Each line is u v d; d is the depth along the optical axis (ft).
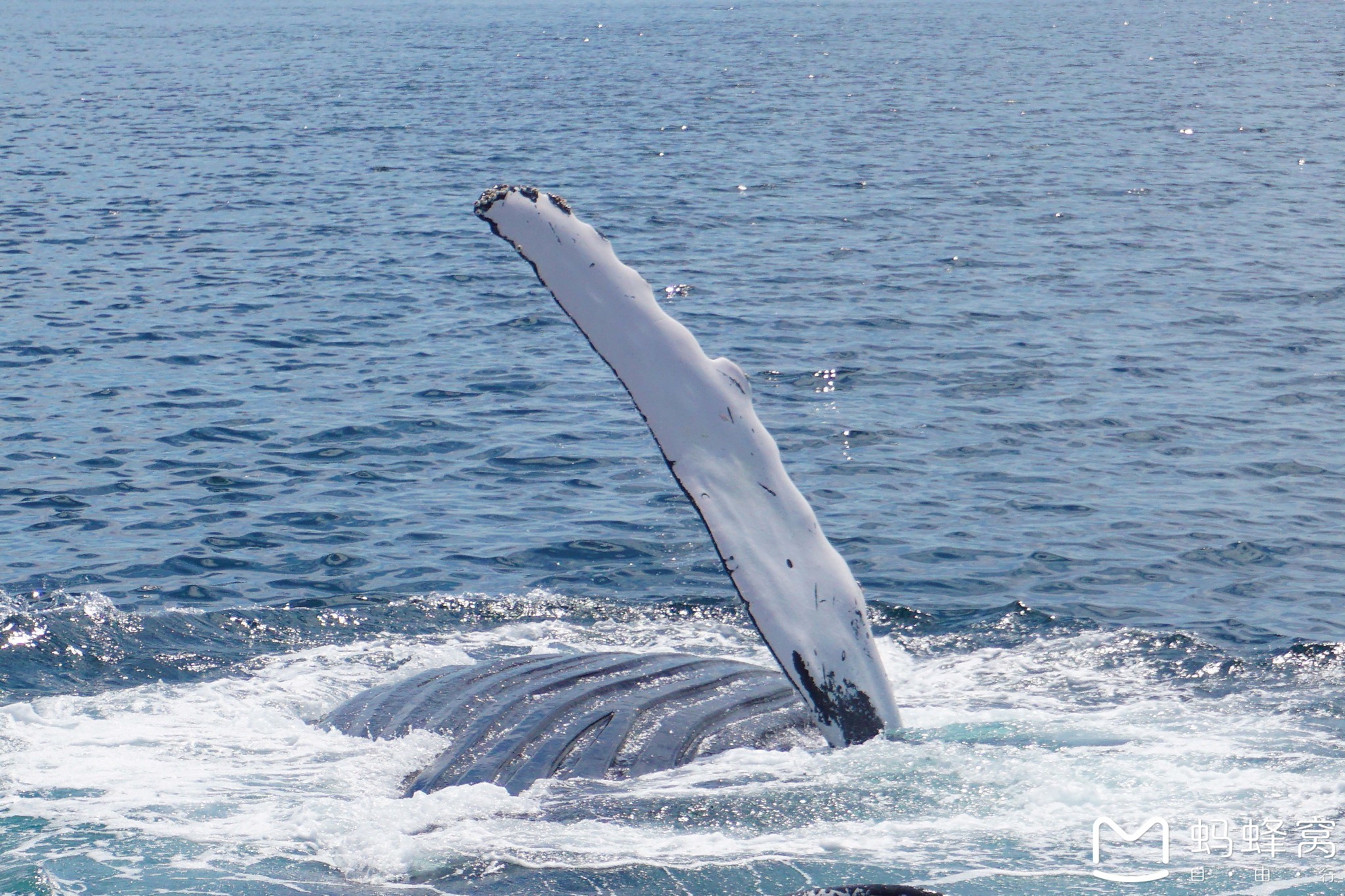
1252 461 240.12
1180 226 488.85
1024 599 180.86
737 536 126.00
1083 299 374.43
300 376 304.71
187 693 148.77
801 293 388.57
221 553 200.64
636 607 179.52
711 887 100.73
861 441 255.91
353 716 135.85
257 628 171.32
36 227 497.46
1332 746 127.95
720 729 126.62
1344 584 185.16
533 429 265.34
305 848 107.96
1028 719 135.03
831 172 646.33
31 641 162.61
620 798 114.42
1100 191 575.38
